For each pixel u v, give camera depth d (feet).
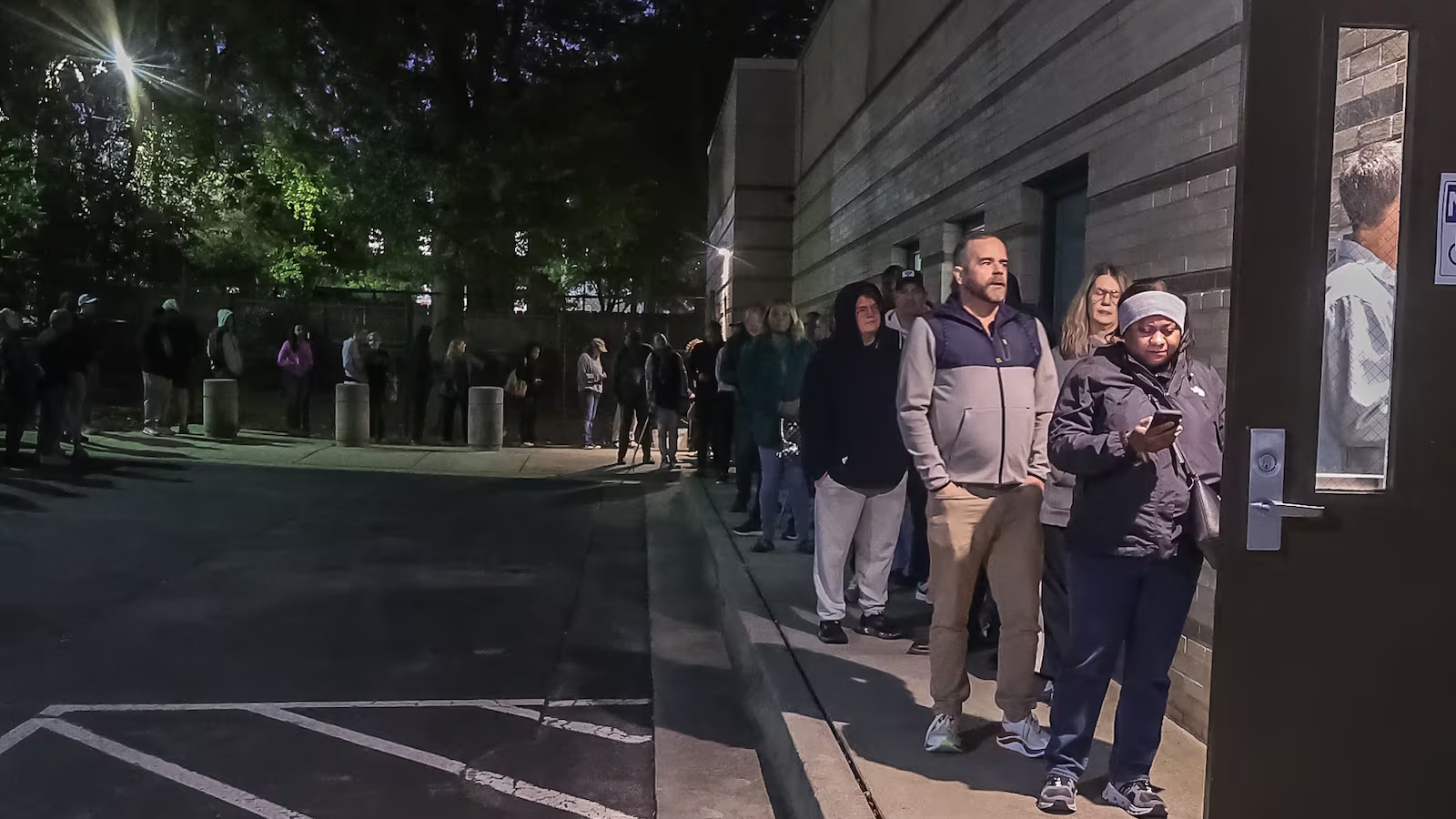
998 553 13.39
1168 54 16.14
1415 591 9.25
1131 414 10.94
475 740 16.79
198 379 63.52
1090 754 13.74
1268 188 9.02
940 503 13.17
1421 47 9.03
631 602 25.59
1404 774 9.32
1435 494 9.22
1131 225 17.30
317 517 35.47
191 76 68.95
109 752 15.97
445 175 67.97
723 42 91.91
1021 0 22.59
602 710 18.25
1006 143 23.62
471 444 55.57
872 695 16.02
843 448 18.28
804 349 25.77
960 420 12.96
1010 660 13.58
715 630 23.16
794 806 13.87
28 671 19.53
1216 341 14.58
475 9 69.46
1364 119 11.76
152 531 32.27
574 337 80.38
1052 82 20.84
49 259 73.77
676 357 47.65
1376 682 9.28
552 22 79.15
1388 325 9.64
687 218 102.32
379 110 67.31
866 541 19.13
